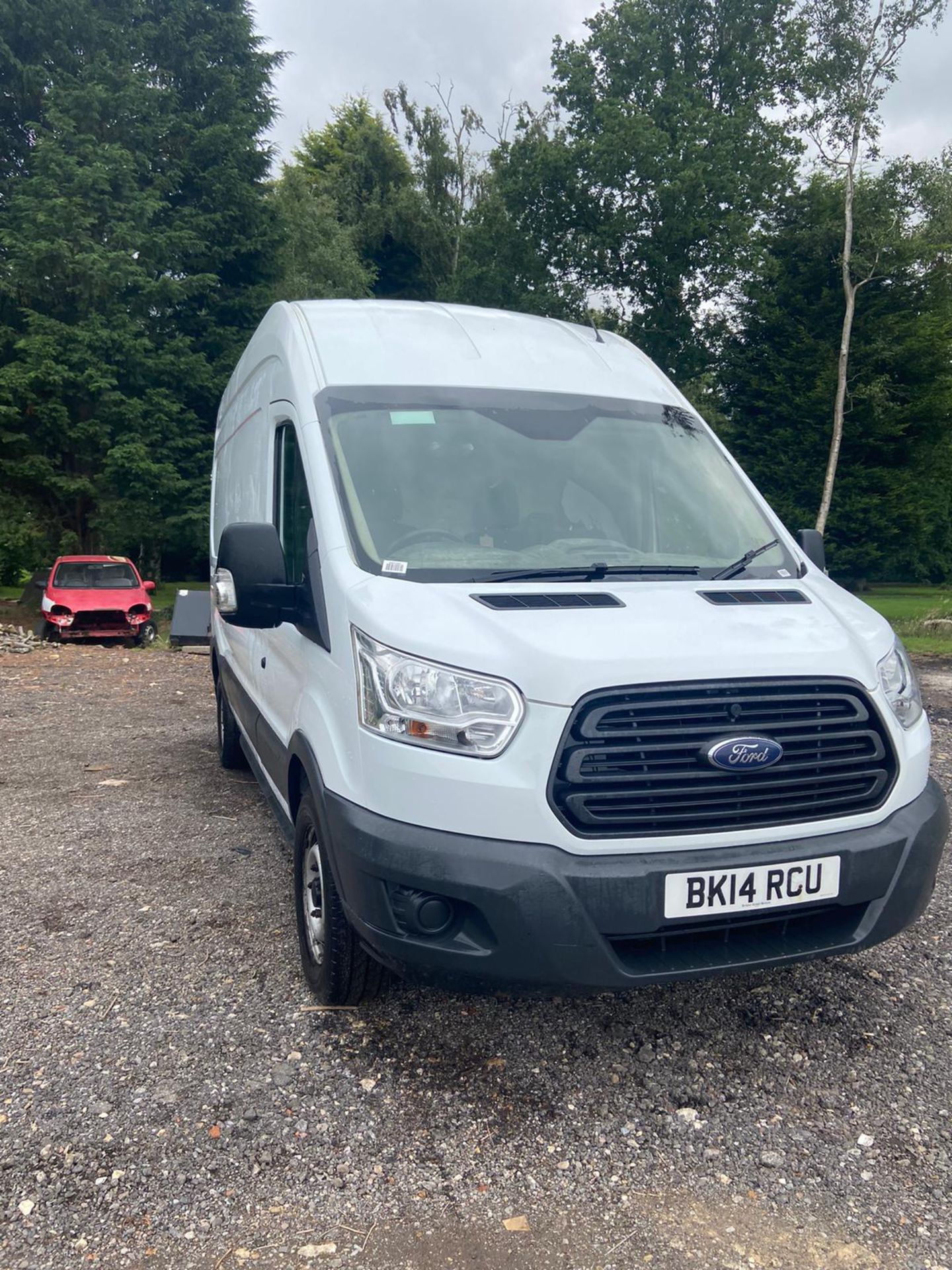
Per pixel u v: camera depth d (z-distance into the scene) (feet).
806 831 10.05
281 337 15.20
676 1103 10.36
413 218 140.05
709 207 101.86
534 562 11.87
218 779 23.62
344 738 10.62
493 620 10.14
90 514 88.38
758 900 9.77
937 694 38.24
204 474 90.17
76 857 17.93
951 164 93.61
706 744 9.62
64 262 80.84
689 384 113.09
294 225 113.91
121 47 90.38
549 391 14.35
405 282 147.84
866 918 10.37
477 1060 11.15
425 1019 12.03
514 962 9.36
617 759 9.53
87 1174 9.12
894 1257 8.17
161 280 85.46
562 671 9.48
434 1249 8.29
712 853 9.68
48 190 82.43
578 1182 9.12
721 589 11.69
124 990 12.71
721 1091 10.57
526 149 108.78
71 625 53.26
